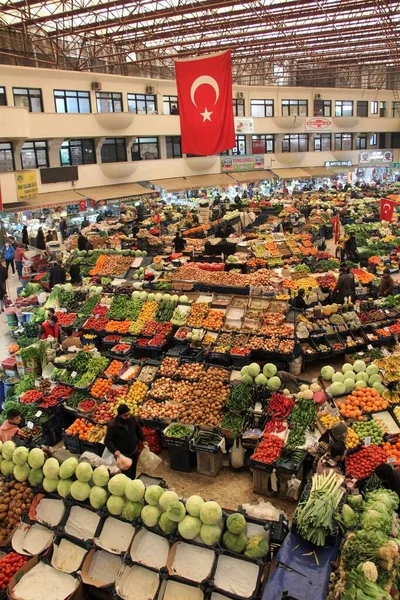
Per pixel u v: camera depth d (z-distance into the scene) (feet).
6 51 104.47
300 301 40.73
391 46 126.93
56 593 17.56
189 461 26.68
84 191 104.68
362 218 91.09
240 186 149.18
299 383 29.78
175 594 16.84
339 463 21.25
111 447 22.34
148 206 110.93
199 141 48.73
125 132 114.01
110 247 72.74
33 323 43.06
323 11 94.63
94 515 19.57
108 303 44.29
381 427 24.64
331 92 163.12
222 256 60.29
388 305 42.63
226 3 87.25
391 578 15.66
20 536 19.81
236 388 28.32
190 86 47.67
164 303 41.39
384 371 29.73
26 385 32.58
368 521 16.92
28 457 21.18
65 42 115.34
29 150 97.96
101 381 31.48
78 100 106.52
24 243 80.94
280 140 156.25
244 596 16.16
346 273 43.93
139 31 107.24
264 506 19.26
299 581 15.49
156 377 31.24
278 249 64.08
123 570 17.70
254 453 24.39
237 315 39.17
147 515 18.44
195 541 17.80
